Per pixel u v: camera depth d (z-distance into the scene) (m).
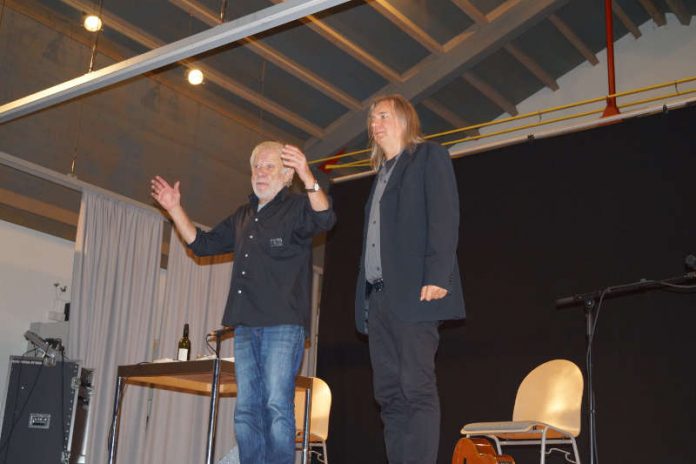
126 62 4.26
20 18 5.61
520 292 5.20
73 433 5.00
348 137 7.75
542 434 3.61
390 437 2.39
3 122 4.91
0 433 4.89
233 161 7.18
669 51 8.05
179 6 6.11
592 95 8.33
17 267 5.79
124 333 5.71
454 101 8.23
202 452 6.05
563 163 5.25
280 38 6.74
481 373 5.20
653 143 4.92
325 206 2.72
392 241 2.46
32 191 5.67
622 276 4.80
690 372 4.43
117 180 6.09
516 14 7.11
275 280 2.78
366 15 6.73
